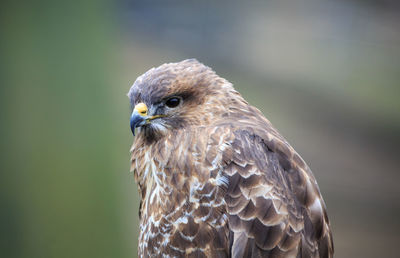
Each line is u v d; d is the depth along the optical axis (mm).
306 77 30656
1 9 10734
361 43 32625
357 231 20281
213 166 6773
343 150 25609
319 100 29031
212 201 6730
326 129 26953
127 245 12602
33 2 10844
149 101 7398
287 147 7055
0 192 11242
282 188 6723
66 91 11195
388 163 25016
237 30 31688
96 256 11883
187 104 7359
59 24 11047
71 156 11359
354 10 32938
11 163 11164
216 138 6898
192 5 31312
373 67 32062
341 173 24094
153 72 7672
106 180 11648
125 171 17156
